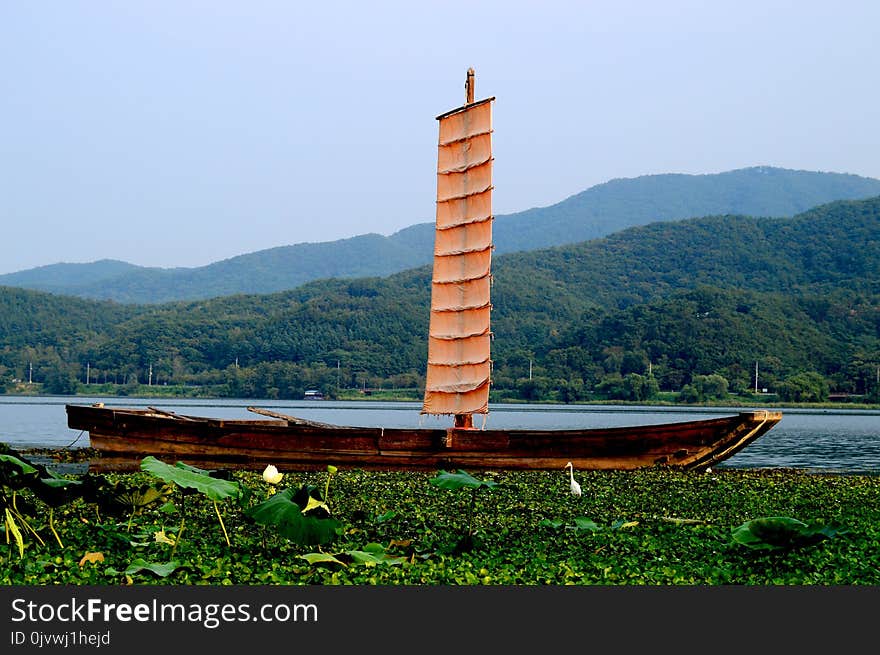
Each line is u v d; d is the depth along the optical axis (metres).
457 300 41.22
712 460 37.22
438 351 41.72
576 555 18.47
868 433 85.94
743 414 36.12
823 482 34.03
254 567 16.88
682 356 159.50
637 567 17.59
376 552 17.77
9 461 17.03
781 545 17.34
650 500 27.59
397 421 102.88
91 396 194.75
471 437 37.50
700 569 17.48
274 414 40.53
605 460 37.75
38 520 20.44
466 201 41.19
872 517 24.88
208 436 37.25
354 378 186.00
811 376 150.25
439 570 16.67
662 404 148.12
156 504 22.23
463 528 21.33
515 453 37.69
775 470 42.12
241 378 186.88
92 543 18.27
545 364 168.62
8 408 128.38
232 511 22.53
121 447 37.25
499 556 18.16
